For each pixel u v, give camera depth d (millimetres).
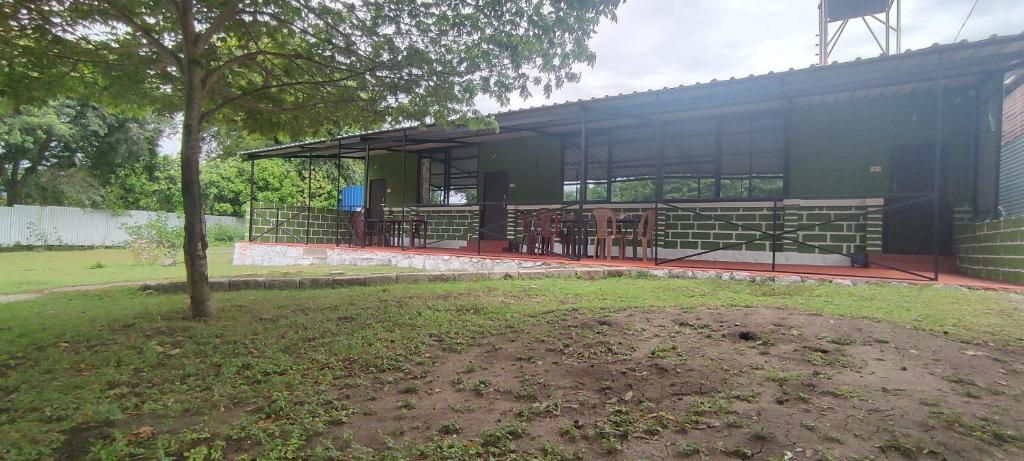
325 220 18172
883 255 9172
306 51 6297
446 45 5719
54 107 22172
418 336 4504
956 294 5809
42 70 5891
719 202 10383
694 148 11289
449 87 6191
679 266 8680
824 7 11016
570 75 5605
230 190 29547
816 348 3740
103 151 25344
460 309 5512
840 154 9703
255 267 13141
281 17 5801
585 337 4230
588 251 11695
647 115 10031
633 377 3387
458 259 10930
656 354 3723
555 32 5191
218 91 6672
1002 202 9375
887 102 9367
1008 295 5742
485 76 5848
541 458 2469
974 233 7797
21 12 5043
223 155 20812
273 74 6613
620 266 8680
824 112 9836
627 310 5137
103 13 5133
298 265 13695
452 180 15641
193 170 5340
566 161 13195
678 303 5473
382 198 17516
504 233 14078
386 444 2621
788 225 9547
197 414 3043
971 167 8820
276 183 26797
